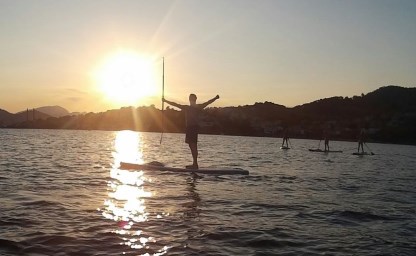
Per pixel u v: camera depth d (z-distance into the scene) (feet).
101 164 79.05
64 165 74.69
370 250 24.17
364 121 498.28
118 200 38.50
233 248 23.81
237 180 56.24
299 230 28.60
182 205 36.63
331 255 23.08
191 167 65.16
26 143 170.91
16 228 26.84
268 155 128.77
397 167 98.73
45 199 37.81
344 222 31.65
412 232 28.96
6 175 56.29
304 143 305.12
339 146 273.54
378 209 37.55
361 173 76.95
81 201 37.47
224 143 237.86
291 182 56.90
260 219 31.76
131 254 22.04
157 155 115.03
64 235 25.41
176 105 64.28
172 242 24.50
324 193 47.21
